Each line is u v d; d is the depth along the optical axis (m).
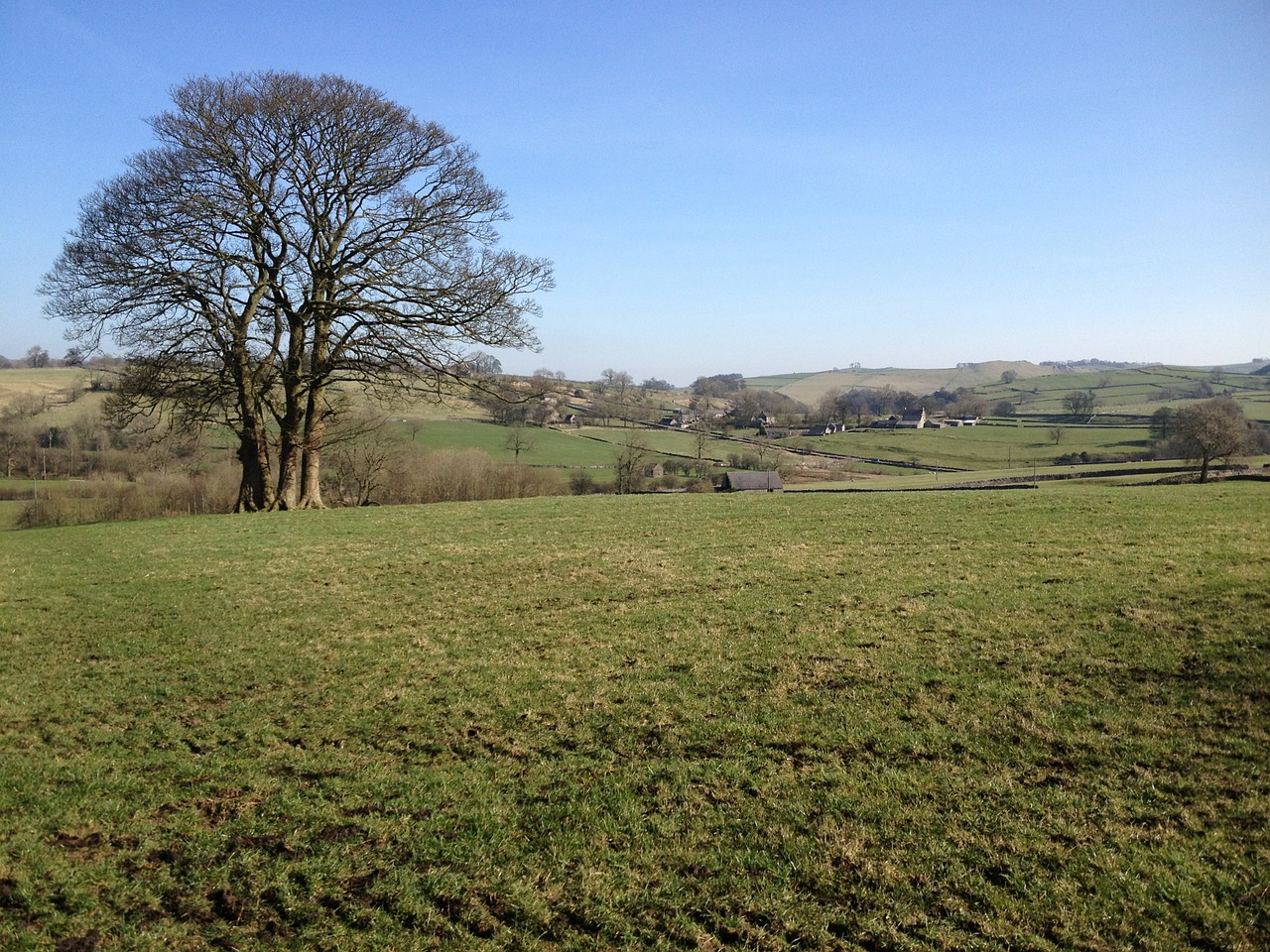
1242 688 10.78
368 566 22.31
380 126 30.97
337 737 11.85
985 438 114.12
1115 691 11.18
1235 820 8.14
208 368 32.56
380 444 50.47
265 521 30.53
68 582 21.72
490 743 11.28
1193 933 6.75
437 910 7.69
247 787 10.41
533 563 21.73
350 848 8.84
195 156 28.88
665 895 7.70
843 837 8.38
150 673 14.96
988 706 11.05
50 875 8.52
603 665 13.86
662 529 25.92
